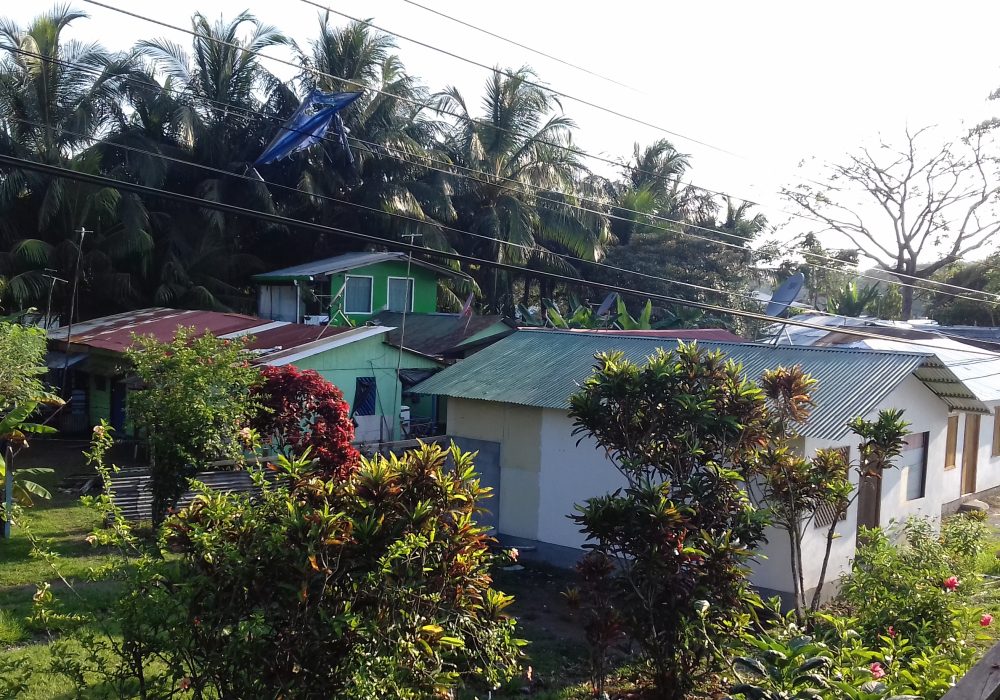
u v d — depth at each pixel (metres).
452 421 14.55
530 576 12.43
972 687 3.83
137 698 5.56
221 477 12.23
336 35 29.83
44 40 24.55
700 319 29.67
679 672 7.50
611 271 33.38
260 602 4.62
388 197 29.16
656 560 7.41
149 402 10.87
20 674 7.19
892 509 12.99
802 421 9.33
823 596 11.16
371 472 5.01
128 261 25.95
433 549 4.89
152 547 5.26
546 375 14.09
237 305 27.97
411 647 4.60
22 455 19.06
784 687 5.86
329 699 4.57
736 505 8.15
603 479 12.50
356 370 19.19
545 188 32.09
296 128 19.36
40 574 10.48
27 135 24.48
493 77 31.23
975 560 10.94
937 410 14.35
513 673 5.66
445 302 30.09
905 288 35.84
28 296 22.94
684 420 8.20
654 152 38.75
